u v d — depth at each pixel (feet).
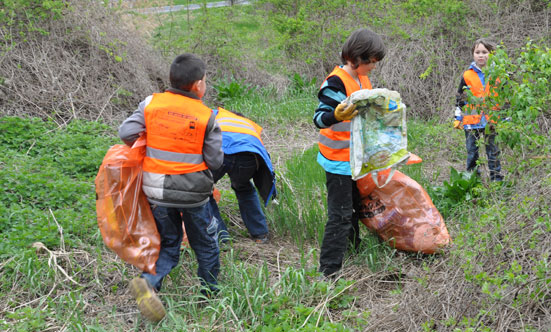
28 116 23.03
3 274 12.46
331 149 12.19
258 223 15.35
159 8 36.91
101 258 13.42
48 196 15.99
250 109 28.76
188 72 10.65
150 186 10.78
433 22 29.55
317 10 35.24
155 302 10.07
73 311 11.04
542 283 9.34
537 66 13.73
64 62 25.99
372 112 11.48
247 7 41.75
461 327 9.72
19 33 25.68
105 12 29.14
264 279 12.56
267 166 14.47
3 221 14.16
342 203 12.40
